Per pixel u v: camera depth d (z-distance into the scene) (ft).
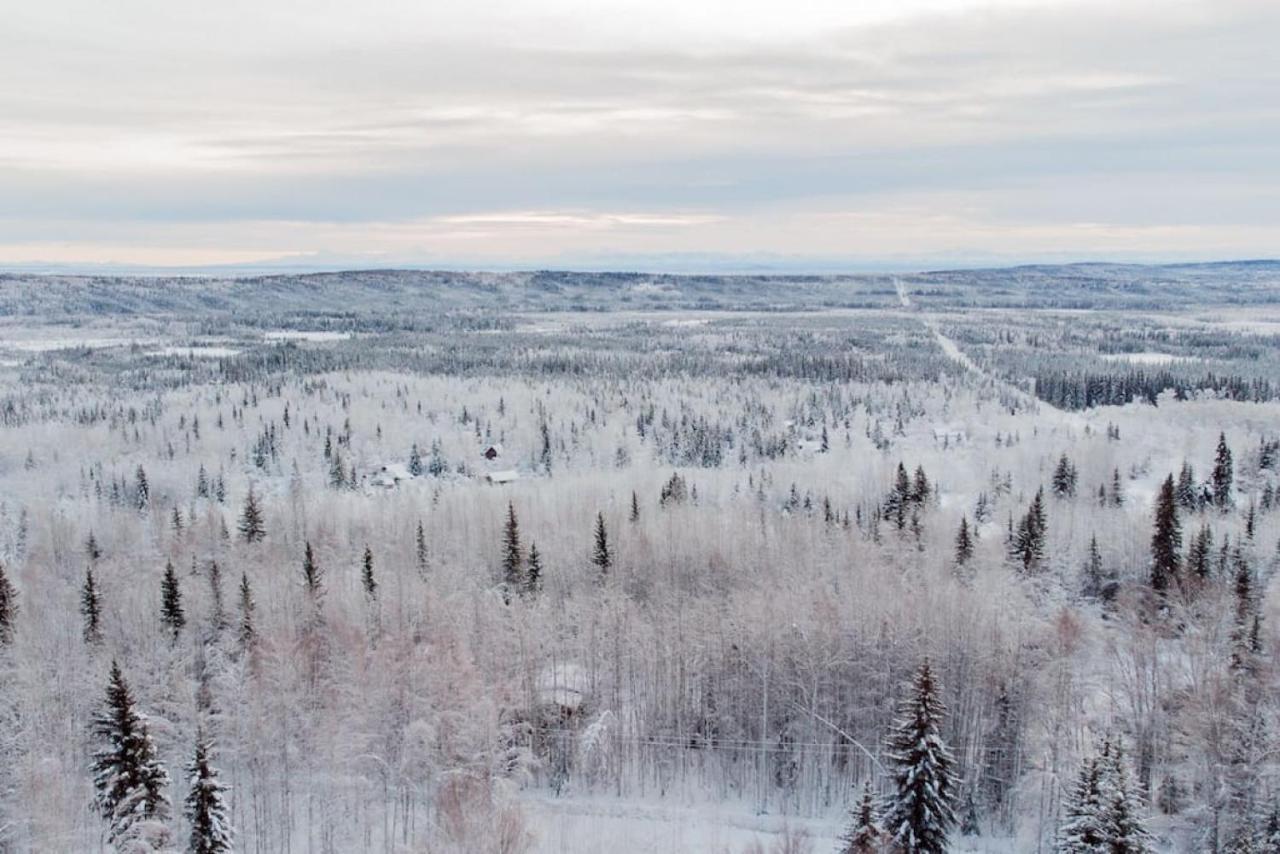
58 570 347.36
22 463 634.02
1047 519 391.65
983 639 242.17
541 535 382.01
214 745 203.21
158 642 265.34
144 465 627.87
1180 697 220.23
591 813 233.35
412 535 384.68
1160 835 206.59
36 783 193.06
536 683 253.44
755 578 309.22
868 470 521.24
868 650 247.50
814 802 240.73
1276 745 191.62
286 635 248.32
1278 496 458.91
